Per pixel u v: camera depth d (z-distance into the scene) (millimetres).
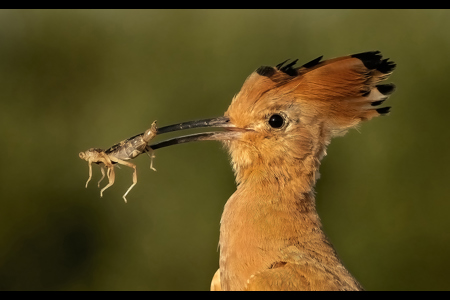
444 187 20484
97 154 10617
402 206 20297
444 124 21109
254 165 10438
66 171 22234
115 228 21234
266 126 10445
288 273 9344
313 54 22922
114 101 22938
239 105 10773
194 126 10852
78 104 23141
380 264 19984
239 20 23641
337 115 10461
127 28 24156
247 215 9992
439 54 22062
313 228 10000
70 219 21562
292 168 10297
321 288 9234
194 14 23922
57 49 23828
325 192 20375
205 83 22766
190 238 20688
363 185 20453
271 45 23156
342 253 20062
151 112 22469
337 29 23109
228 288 9906
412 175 20594
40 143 22547
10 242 21391
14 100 23156
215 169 20922
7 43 23750
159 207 21000
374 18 23031
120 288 20781
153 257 20797
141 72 23312
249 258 9734
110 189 21406
